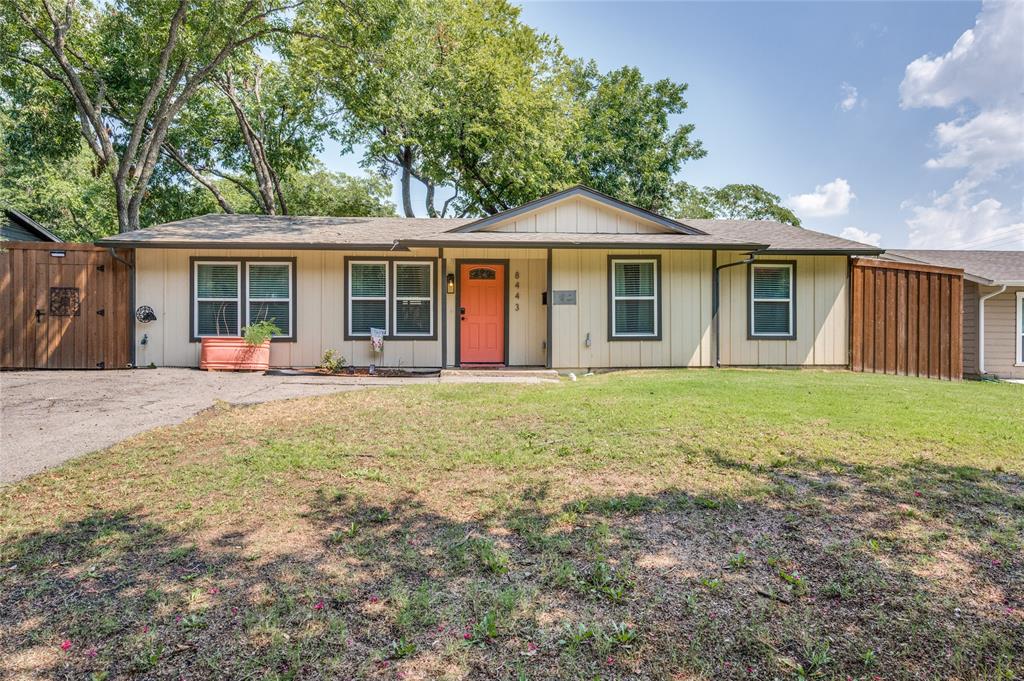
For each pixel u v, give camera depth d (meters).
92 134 18.80
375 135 22.84
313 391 8.22
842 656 2.00
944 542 2.93
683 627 2.18
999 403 7.20
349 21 14.34
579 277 10.96
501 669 1.95
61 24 15.58
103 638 2.13
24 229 15.31
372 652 2.05
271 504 3.61
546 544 2.96
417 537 3.08
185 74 18.44
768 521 3.23
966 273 13.20
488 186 22.39
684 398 7.20
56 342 10.48
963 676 1.89
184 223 12.29
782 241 11.59
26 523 3.28
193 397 7.59
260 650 2.06
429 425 5.87
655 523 3.22
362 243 10.86
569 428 5.64
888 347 11.43
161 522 3.30
